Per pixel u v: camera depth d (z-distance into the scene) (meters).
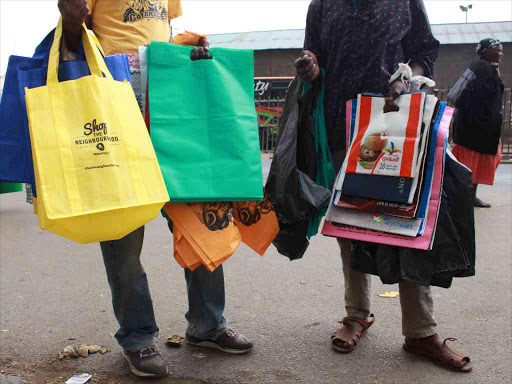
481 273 3.99
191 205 2.31
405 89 2.45
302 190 2.50
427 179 2.39
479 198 6.99
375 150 2.48
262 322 3.18
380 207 2.47
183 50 2.29
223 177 2.26
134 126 2.06
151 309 2.54
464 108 6.09
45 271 4.27
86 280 4.03
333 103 2.68
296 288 3.77
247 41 21.75
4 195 8.50
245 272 4.15
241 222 2.56
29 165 2.16
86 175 1.95
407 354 2.73
